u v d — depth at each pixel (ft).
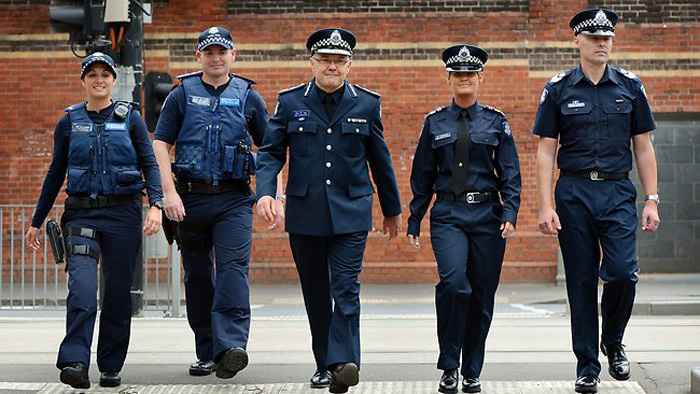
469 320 47.57
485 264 47.34
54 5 86.12
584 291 46.85
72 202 47.91
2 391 47.70
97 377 52.13
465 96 47.85
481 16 127.95
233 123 50.44
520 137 127.65
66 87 127.95
